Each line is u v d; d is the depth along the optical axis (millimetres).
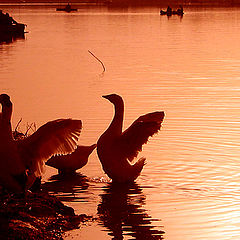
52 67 34406
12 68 33781
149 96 24016
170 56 40500
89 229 10219
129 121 18984
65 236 9805
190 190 12570
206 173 13703
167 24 83250
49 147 9844
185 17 108312
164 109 21141
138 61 37438
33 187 12391
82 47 48062
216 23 84688
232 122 18906
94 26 78812
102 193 12477
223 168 14055
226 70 32594
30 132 17031
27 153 9812
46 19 100375
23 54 42281
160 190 12641
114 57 40000
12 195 10797
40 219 10141
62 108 21312
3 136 9523
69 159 13781
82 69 33438
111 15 121000
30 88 26219
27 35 63000
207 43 51500
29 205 10500
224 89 25875
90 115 20000
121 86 26891
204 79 29047
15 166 9656
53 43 52375
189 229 10320
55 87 26562
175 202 11805
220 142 16391
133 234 10078
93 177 13727
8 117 9594
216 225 10531
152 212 11242
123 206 11578
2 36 61594
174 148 15773
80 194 12414
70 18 104875
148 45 49750
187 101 22828
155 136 17000
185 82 28047
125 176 13117
